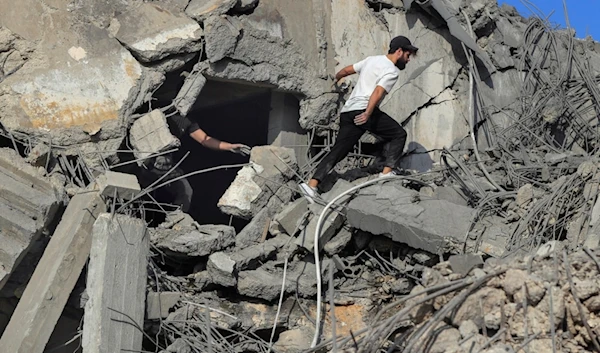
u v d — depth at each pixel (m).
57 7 7.87
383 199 7.95
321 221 7.92
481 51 10.07
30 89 7.73
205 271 7.71
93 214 6.90
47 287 6.57
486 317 5.79
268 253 7.94
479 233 7.56
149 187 7.36
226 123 10.37
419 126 9.86
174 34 8.19
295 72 8.95
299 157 9.16
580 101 10.23
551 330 5.42
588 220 7.25
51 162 7.68
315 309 7.85
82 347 6.70
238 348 7.38
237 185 8.33
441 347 5.65
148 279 7.41
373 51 9.61
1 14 7.71
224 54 8.35
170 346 7.07
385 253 8.06
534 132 9.88
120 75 8.02
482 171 9.01
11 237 6.78
